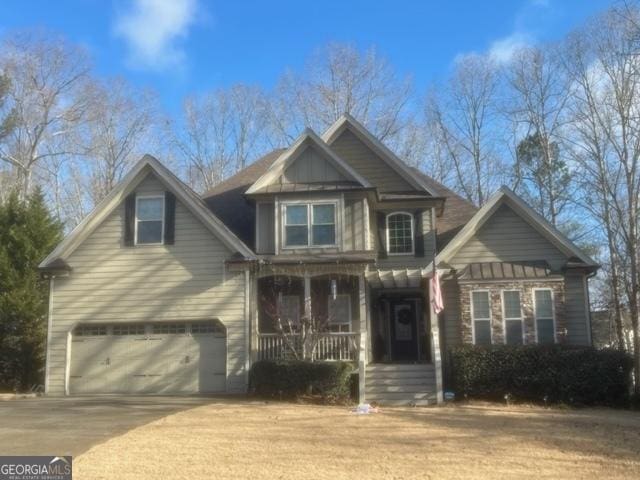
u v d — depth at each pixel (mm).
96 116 43781
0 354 23250
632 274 23047
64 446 12102
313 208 22031
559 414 16719
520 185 39531
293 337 20859
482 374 19031
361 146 24562
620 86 25453
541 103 37156
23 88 41594
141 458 11203
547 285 20438
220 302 21250
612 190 25609
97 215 21969
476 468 10773
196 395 20547
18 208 25578
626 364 18531
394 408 17750
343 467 10727
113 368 21562
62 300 21703
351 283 22859
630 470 10797
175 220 21812
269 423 14711
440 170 41969
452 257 21578
